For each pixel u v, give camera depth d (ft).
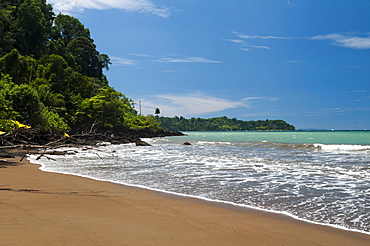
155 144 160.35
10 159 64.49
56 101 198.39
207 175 44.47
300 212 23.85
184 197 29.27
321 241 17.26
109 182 37.99
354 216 22.74
